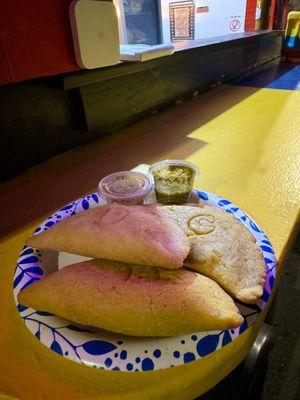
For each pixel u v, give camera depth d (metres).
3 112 0.66
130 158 0.78
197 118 1.06
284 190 0.60
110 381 0.30
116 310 0.30
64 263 0.41
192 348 0.30
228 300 0.32
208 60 1.33
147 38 2.01
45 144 0.77
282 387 0.91
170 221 0.40
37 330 0.32
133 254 0.34
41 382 0.30
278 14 2.29
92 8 0.63
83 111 0.81
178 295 0.31
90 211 0.41
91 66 0.68
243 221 0.47
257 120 1.00
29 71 0.57
